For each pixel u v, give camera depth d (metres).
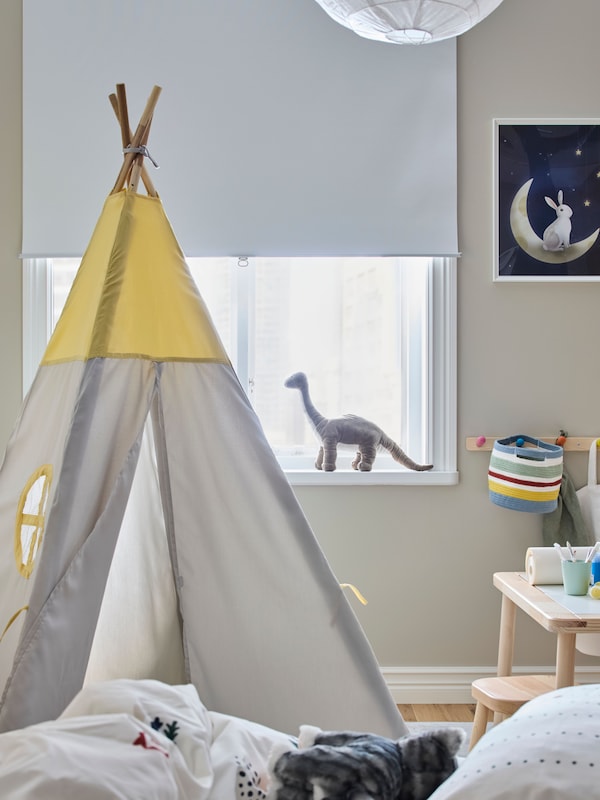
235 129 2.89
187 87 2.89
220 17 2.89
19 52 2.92
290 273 3.09
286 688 1.96
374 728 1.97
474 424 2.98
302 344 3.09
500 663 2.52
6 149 2.93
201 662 1.97
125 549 2.04
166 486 1.99
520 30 2.98
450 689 2.96
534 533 2.97
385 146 2.91
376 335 3.09
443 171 2.92
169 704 1.37
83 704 1.30
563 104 2.99
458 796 1.01
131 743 1.15
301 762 1.06
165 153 2.88
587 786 0.95
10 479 2.07
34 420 2.10
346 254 2.91
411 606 2.97
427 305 2.97
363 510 2.97
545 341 2.99
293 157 2.90
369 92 2.91
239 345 3.03
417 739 1.16
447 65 2.92
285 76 2.90
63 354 2.11
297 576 2.00
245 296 3.03
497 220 2.96
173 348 2.05
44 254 2.88
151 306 2.05
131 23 2.88
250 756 1.37
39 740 1.08
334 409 3.10
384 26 2.04
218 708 1.95
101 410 1.87
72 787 1.00
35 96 2.88
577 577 2.29
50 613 1.65
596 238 2.98
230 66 2.89
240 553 2.00
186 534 1.99
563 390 2.99
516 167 2.97
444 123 2.92
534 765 1.01
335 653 1.98
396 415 3.10
